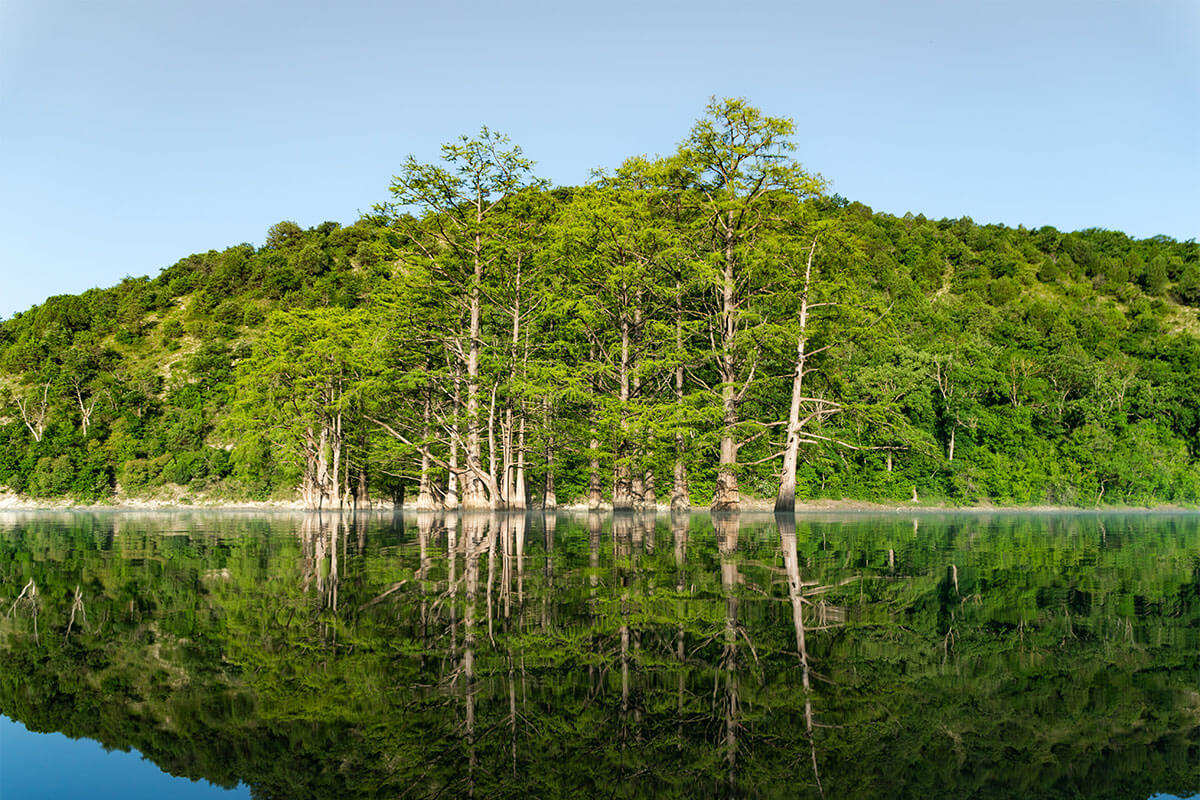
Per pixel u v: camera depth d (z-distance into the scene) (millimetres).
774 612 7473
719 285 34969
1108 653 5883
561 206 38781
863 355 67812
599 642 6137
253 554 14664
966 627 6832
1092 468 72812
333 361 48531
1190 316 142000
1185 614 7598
